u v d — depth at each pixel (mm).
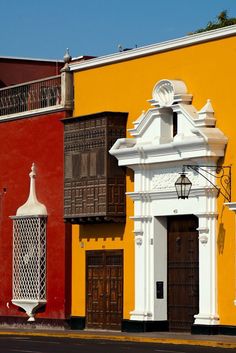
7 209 48812
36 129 47219
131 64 42219
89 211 43000
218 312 37844
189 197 39094
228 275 37500
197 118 38406
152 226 40844
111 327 42656
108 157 42250
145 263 41000
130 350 32719
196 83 39219
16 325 47656
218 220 38031
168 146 39312
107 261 43094
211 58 38625
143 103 41531
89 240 44094
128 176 42219
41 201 46719
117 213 42125
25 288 47188
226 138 37844
